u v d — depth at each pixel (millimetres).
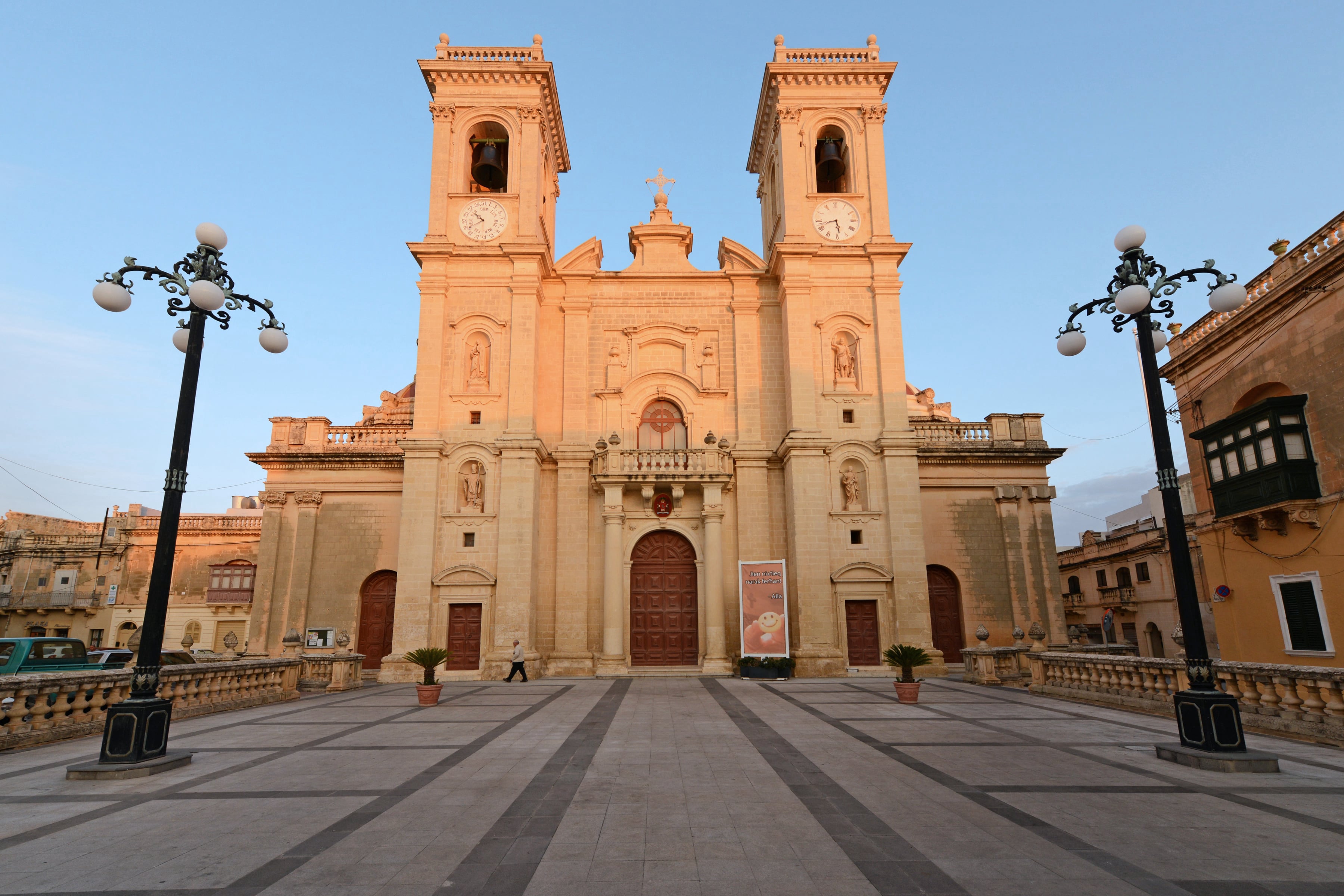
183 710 15016
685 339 29984
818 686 21828
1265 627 19219
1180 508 10414
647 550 28125
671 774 9242
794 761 10039
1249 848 6211
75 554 40594
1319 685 11148
